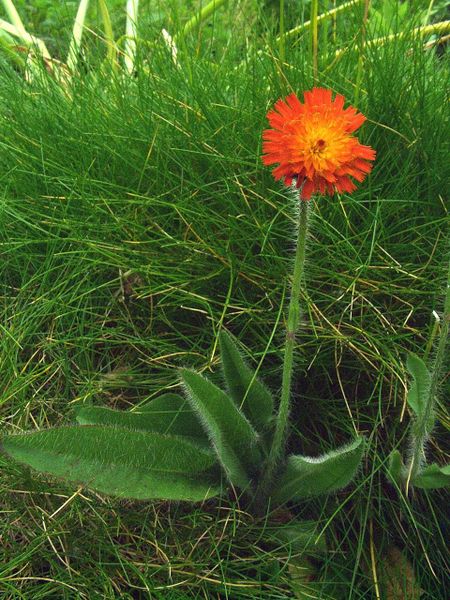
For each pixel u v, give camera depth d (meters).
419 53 0.26
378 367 0.21
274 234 0.22
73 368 0.22
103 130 0.24
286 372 0.16
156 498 0.17
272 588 0.18
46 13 0.40
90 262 0.22
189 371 0.17
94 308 0.22
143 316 0.22
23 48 0.31
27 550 0.18
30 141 0.24
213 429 0.17
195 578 0.18
